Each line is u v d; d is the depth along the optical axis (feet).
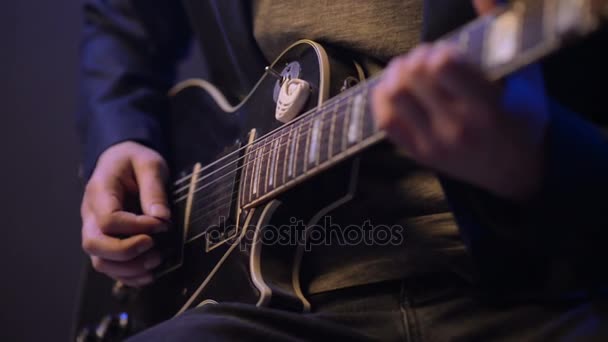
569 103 2.51
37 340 6.88
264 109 3.40
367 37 3.14
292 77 3.26
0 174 7.06
